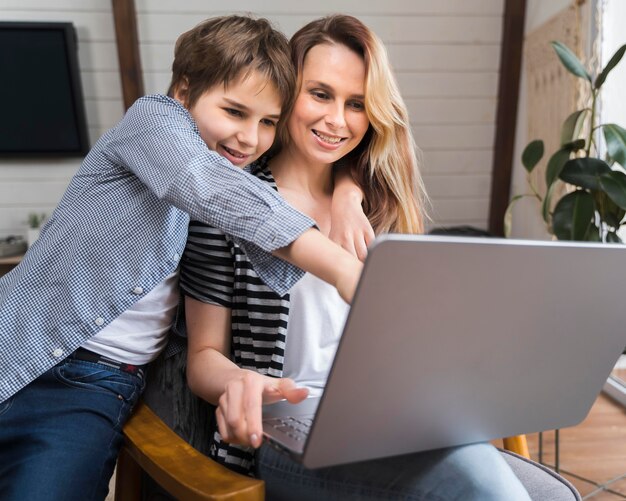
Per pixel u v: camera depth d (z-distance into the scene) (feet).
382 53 3.69
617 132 6.60
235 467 3.41
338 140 3.75
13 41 12.74
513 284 2.28
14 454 3.24
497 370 2.49
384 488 2.88
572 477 6.86
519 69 12.87
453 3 13.25
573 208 6.77
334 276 2.52
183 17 13.00
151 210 3.37
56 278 3.39
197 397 3.78
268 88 3.51
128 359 3.57
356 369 2.14
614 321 2.66
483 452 2.91
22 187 13.78
